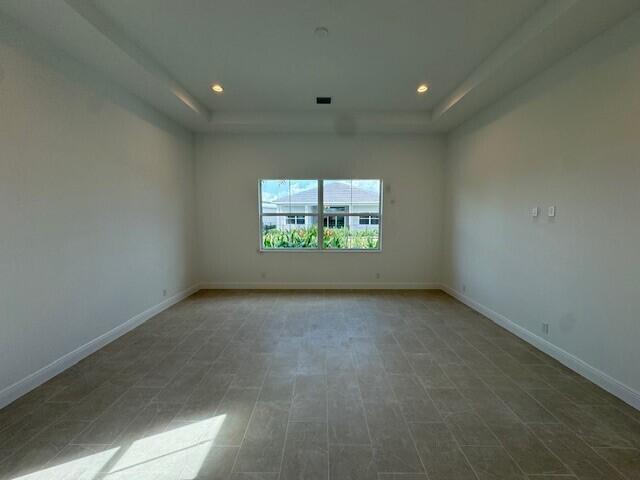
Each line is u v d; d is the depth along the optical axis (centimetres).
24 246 234
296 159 548
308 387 241
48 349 254
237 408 214
